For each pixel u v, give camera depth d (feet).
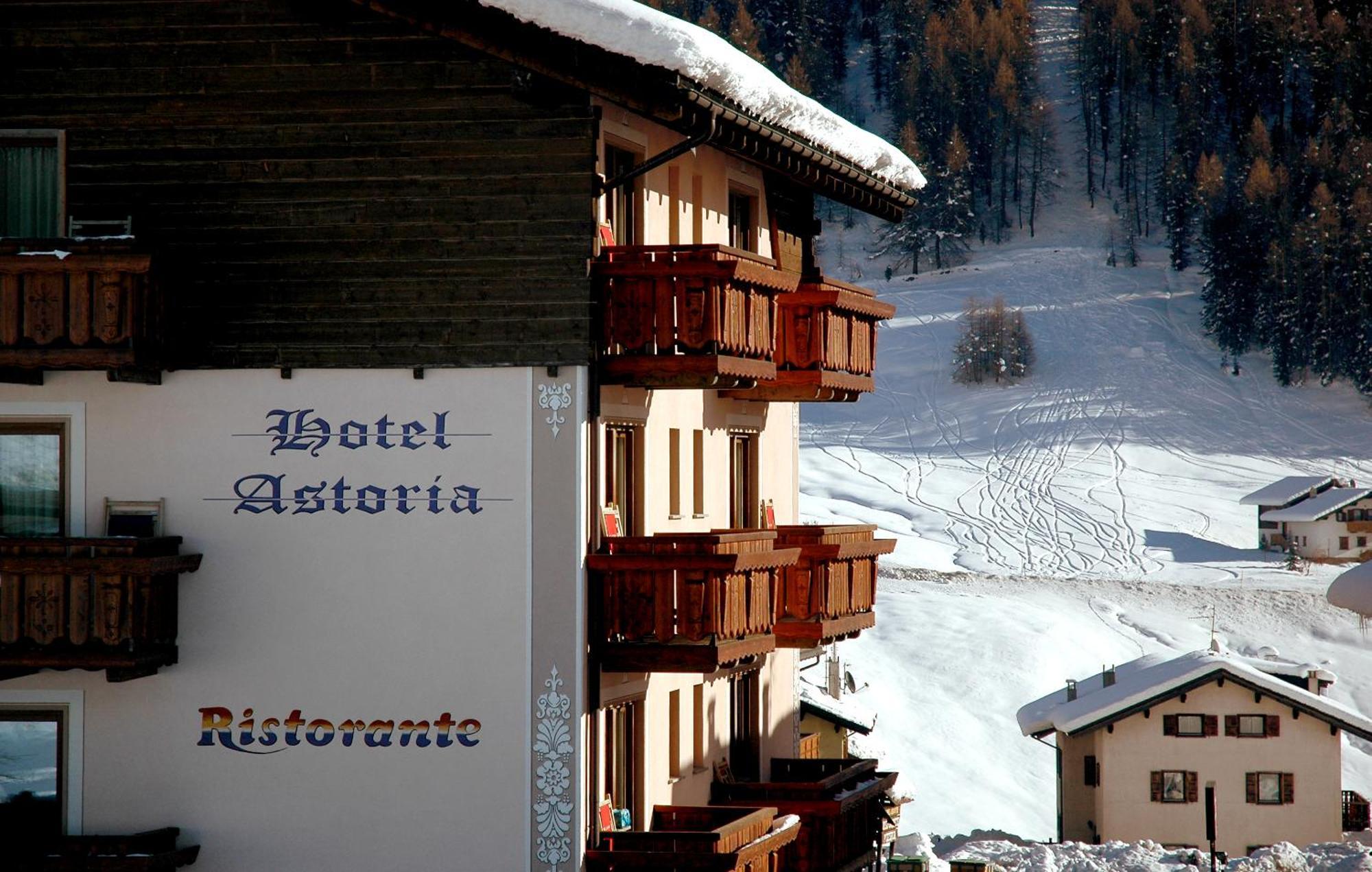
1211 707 415.23
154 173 153.58
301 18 152.25
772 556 162.20
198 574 153.38
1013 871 262.47
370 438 151.64
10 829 154.71
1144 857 265.75
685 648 150.71
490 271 149.38
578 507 148.46
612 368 152.87
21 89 155.33
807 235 231.71
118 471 154.10
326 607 151.94
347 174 151.33
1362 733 408.46
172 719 153.58
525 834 149.07
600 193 150.00
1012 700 605.31
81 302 143.84
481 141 149.69
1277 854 253.44
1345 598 205.57
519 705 149.38
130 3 154.51
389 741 151.02
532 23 143.74
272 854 151.94
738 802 191.93
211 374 153.38
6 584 146.41
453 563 150.51
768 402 213.05
